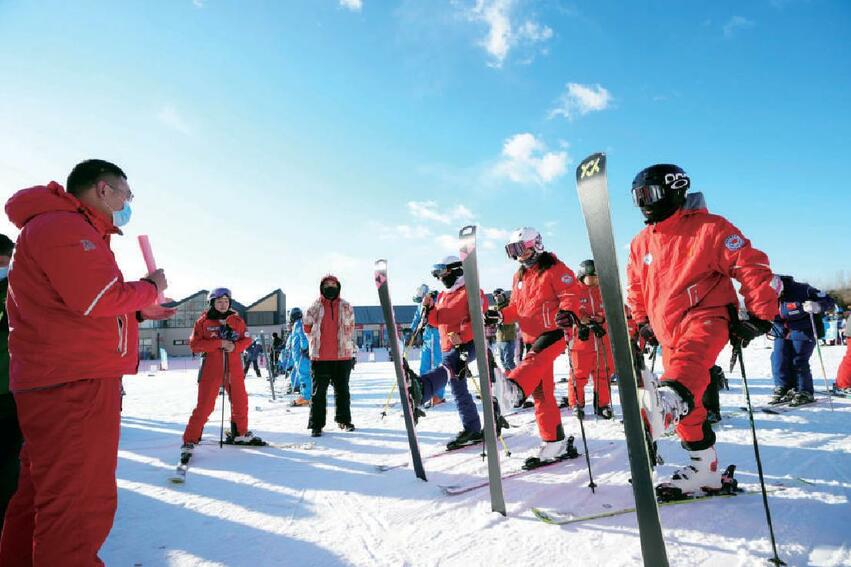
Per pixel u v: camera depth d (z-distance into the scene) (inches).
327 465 139.3
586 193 68.3
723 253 84.0
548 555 75.0
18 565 60.5
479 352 96.9
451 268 155.0
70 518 56.2
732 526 82.0
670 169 89.8
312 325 194.2
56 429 57.0
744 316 81.2
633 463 63.4
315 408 189.5
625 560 72.1
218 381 154.9
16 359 58.3
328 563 75.7
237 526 92.5
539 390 126.0
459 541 82.0
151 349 1579.7
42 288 57.7
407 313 1809.8
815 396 217.6
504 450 145.1
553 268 128.1
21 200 59.9
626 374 63.9
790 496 94.7
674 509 89.7
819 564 68.9
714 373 164.9
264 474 130.4
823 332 199.0
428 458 142.4
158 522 95.0
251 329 1691.7
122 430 211.9
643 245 98.7
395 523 91.9
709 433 96.2
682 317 88.5
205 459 148.9
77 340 58.3
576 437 155.4
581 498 100.4
